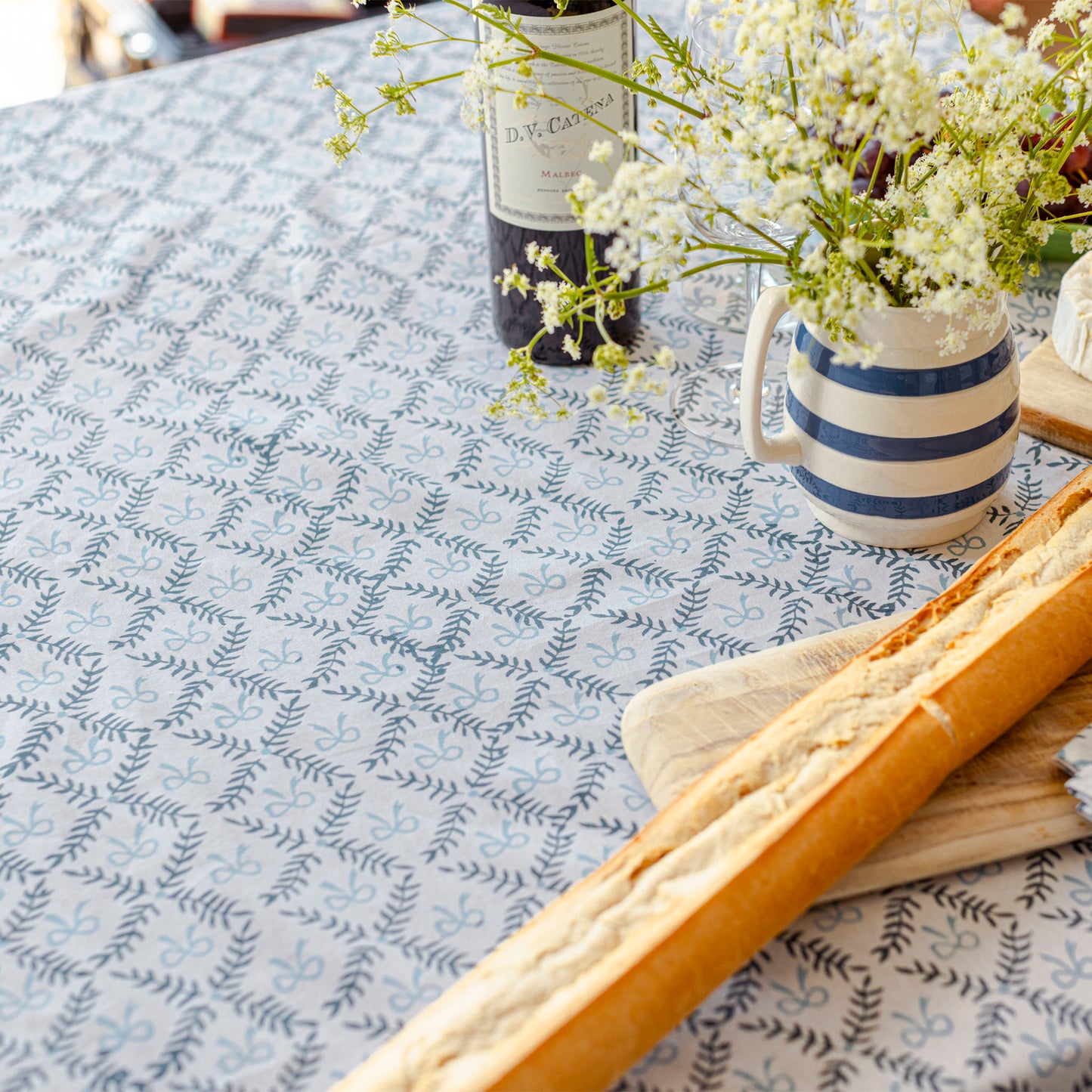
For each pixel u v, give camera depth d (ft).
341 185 3.67
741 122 1.92
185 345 3.11
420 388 2.95
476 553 2.49
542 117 2.51
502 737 2.10
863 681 1.93
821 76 1.71
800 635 2.27
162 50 6.25
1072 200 2.84
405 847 1.92
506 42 1.98
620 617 2.32
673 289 3.23
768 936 1.63
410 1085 1.48
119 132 3.90
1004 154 1.90
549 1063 1.45
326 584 2.43
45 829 1.98
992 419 2.18
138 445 2.80
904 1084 1.56
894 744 1.77
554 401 2.88
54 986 1.75
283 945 1.79
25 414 2.90
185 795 2.02
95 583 2.45
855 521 2.35
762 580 2.39
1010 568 2.13
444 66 4.11
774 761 1.82
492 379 2.97
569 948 1.62
